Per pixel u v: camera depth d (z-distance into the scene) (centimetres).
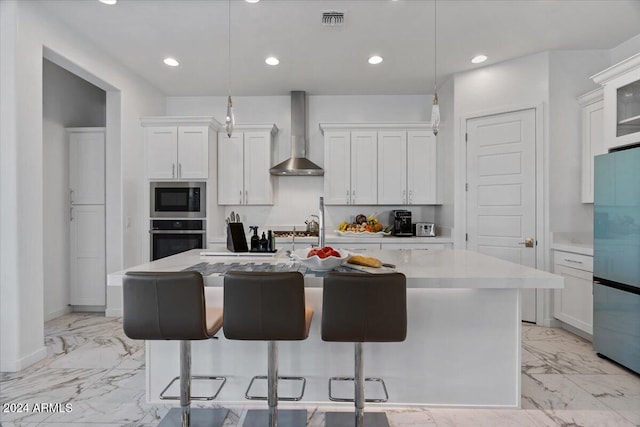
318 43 334
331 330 153
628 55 330
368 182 448
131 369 263
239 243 259
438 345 205
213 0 266
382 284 150
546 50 349
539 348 298
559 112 352
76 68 320
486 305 204
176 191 426
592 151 336
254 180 454
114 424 196
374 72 402
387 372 207
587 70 350
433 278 173
